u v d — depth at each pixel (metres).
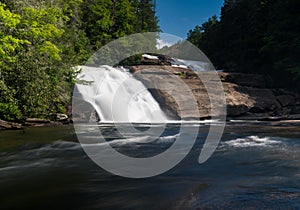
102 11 28.14
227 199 3.09
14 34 11.97
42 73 13.47
